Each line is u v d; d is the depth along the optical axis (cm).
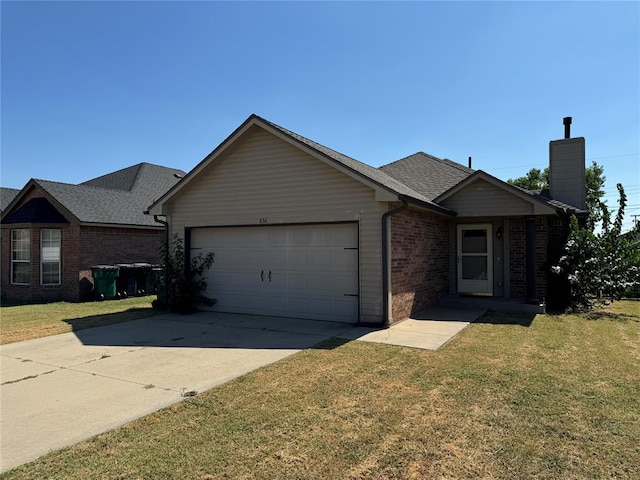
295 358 632
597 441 351
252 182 1035
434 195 1269
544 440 354
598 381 509
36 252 1502
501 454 330
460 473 304
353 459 327
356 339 759
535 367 572
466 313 1063
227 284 1093
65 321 1016
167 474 308
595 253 1134
